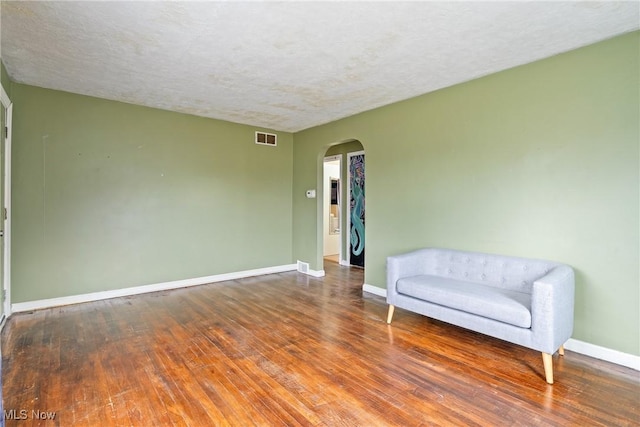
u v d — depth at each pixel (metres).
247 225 5.45
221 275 5.18
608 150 2.59
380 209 4.42
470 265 3.31
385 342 2.93
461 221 3.54
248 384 2.26
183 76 3.38
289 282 5.10
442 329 3.23
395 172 4.22
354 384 2.26
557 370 2.45
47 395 2.10
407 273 3.42
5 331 3.10
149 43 2.68
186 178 4.80
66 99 3.86
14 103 3.55
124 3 2.13
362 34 2.53
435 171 3.78
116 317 3.51
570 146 2.78
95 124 4.06
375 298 4.27
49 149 3.77
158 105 4.37
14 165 3.56
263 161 5.62
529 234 3.04
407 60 2.98
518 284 2.95
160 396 2.11
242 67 3.15
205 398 2.09
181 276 4.78
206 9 2.20
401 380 2.31
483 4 2.14
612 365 2.53
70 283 3.93
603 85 2.61
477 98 3.40
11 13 2.24
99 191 4.11
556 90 2.86
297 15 2.27
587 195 2.70
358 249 6.37
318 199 5.51
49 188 3.78
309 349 2.79
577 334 2.75
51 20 2.33
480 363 2.55
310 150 5.61
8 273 3.46
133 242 4.37
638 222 2.46
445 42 2.64
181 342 2.91
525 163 3.05
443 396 2.12
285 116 4.89
